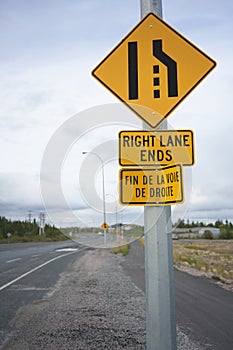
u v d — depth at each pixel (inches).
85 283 449.1
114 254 869.2
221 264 808.9
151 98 129.5
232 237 3144.7
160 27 131.9
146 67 131.0
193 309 298.8
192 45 130.9
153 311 111.6
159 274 113.0
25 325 249.0
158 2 133.8
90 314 280.7
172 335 110.4
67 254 978.7
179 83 129.6
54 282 458.9
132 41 131.9
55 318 268.2
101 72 131.4
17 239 2123.5
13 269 623.2
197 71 130.0
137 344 205.8
